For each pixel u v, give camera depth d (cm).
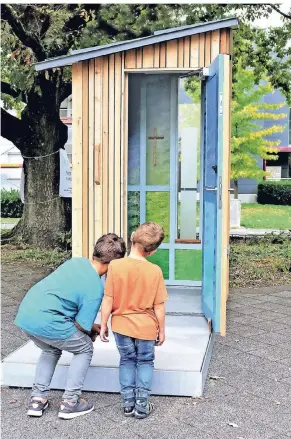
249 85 1961
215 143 532
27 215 1188
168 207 710
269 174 2161
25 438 347
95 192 626
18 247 1154
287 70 1562
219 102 511
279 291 809
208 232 571
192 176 719
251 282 870
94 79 621
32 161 1180
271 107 2086
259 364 486
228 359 499
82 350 377
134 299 379
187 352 462
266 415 381
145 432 355
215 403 401
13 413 384
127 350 380
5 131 1163
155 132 707
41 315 367
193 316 580
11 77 1115
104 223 625
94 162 624
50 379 387
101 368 420
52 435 351
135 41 610
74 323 373
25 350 468
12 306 702
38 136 1171
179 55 618
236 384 439
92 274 378
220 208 514
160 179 710
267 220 1947
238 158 2070
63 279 376
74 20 1109
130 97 704
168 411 387
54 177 1176
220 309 523
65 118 1889
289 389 429
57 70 1124
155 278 380
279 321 635
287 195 2650
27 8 1048
